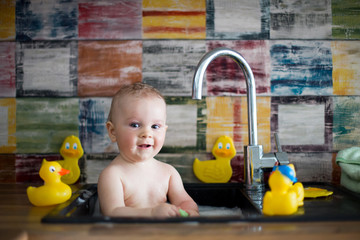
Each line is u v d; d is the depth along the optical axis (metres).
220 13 1.17
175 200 0.98
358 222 0.65
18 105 1.16
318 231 0.61
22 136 1.16
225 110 1.17
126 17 1.17
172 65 1.17
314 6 1.18
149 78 1.17
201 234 0.60
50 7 1.17
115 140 0.97
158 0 1.17
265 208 0.72
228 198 1.08
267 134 1.17
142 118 0.91
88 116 1.17
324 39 1.18
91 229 0.61
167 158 1.17
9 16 1.17
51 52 1.17
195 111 1.17
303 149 1.18
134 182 0.93
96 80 1.17
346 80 1.18
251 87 1.04
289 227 0.62
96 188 1.07
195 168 1.15
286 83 1.18
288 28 1.18
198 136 1.17
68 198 0.88
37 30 1.17
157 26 1.17
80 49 1.17
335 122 1.18
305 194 0.94
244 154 1.07
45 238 0.61
